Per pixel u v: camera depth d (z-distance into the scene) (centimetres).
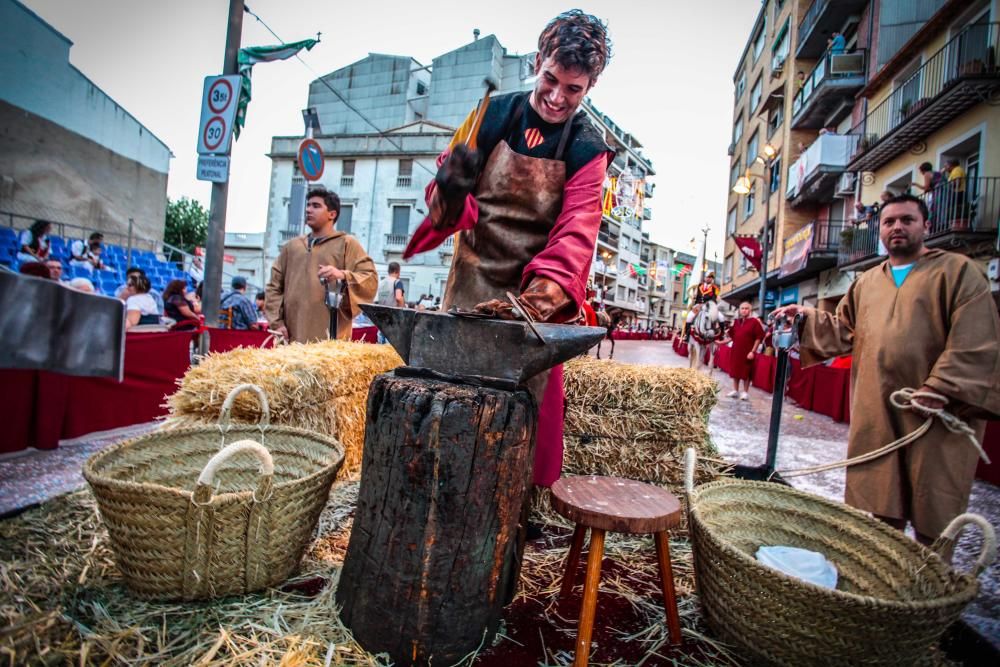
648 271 4606
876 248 1355
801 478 377
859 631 143
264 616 172
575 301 178
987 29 1018
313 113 970
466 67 3048
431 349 176
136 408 434
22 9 1397
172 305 644
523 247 203
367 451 171
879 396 233
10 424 333
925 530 218
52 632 154
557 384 214
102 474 189
